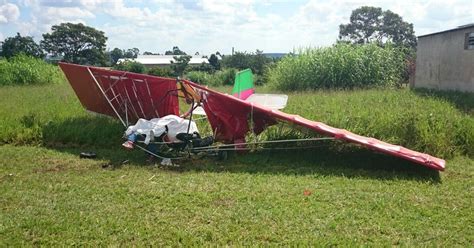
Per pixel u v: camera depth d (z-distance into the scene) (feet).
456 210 16.38
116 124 28.78
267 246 13.25
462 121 27.07
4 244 13.15
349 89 59.88
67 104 37.24
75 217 15.16
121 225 14.57
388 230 14.47
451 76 55.26
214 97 24.36
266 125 25.57
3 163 22.39
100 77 27.63
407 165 22.70
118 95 28.14
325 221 15.05
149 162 23.27
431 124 26.89
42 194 17.58
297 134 25.58
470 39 50.11
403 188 19.01
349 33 217.15
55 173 20.81
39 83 74.43
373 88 59.52
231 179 20.02
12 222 14.61
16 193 17.62
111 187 18.63
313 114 30.89
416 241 13.76
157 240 13.62
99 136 26.94
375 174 21.29
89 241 13.47
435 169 21.31
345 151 24.76
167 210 15.98
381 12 213.46
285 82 64.23
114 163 22.93
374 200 17.22
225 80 102.22
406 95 45.52
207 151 24.41
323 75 62.18
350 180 20.11
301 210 16.05
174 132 23.86
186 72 135.33
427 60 63.62
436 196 17.99
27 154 24.23
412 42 209.26
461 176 21.07
